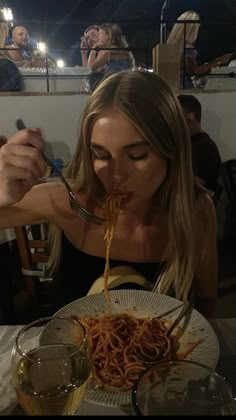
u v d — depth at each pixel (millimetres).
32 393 666
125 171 1134
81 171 1361
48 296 1817
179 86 3559
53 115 3578
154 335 962
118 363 879
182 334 977
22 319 1837
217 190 3055
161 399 644
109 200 1227
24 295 2162
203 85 4121
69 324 869
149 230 1401
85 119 1115
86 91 3637
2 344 940
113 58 4168
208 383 660
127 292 1126
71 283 1513
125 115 1034
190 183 1286
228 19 3695
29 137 969
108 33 4117
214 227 1532
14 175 965
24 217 1449
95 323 1010
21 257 1751
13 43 4348
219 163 3088
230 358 924
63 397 665
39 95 3514
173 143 1158
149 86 1090
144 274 1429
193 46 4078
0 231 1925
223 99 3574
